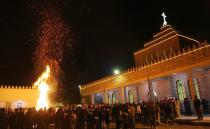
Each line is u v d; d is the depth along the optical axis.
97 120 17.16
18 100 31.95
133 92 31.80
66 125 17.28
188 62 20.83
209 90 21.64
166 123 19.09
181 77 24.14
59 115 17.58
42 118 17.67
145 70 26.56
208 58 18.92
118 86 31.75
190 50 20.75
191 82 20.36
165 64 23.58
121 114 16.91
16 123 17.55
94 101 38.94
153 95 25.36
